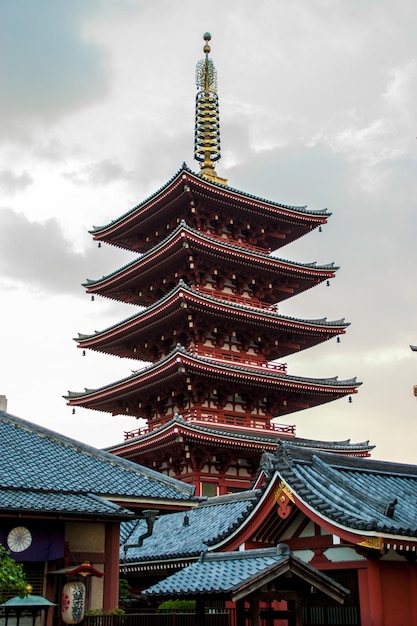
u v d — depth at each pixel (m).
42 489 20.67
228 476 52.28
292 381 54.88
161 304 52.41
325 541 21.61
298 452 24.02
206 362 50.41
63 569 20.12
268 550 16.72
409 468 26.78
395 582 20.61
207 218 58.81
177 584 17.02
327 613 21.47
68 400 58.66
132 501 22.36
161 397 55.28
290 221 61.66
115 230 61.12
